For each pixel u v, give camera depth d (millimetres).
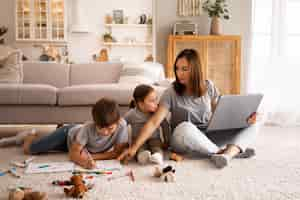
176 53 4809
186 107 2617
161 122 2711
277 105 4441
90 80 4121
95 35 5281
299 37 4520
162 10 5207
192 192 1877
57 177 2105
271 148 2910
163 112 2518
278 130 3881
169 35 4859
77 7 5152
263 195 1850
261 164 2406
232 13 5133
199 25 5207
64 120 3314
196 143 2441
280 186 1983
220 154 2418
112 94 3254
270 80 4535
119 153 2473
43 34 5160
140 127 2639
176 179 2078
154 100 2539
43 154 2654
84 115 3309
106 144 2473
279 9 4465
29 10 5121
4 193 1848
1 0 5145
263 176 2152
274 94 4477
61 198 1779
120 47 5320
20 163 2379
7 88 3221
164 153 2662
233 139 2561
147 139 2688
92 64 4211
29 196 1715
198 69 2547
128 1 5234
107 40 5207
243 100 2479
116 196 1812
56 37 5172
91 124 2422
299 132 3748
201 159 2508
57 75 4152
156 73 3910
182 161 2461
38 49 5266
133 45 5293
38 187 1930
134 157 2523
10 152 2713
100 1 5230
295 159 2553
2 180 2057
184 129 2467
